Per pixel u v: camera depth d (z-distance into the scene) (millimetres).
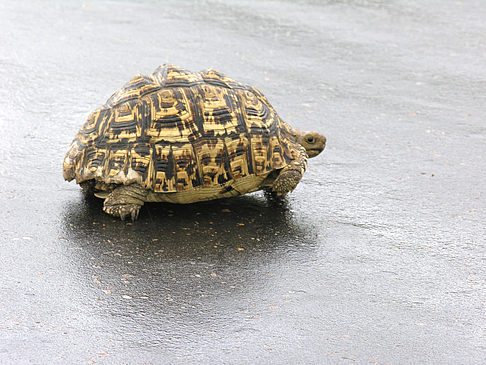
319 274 2383
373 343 2234
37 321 2242
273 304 2305
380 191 2660
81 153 2492
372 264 2416
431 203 2619
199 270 2375
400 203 2615
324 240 2479
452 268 2414
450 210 2596
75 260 2381
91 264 2373
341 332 2252
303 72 3270
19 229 2455
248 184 2527
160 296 2309
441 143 2889
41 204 2537
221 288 2336
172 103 2488
